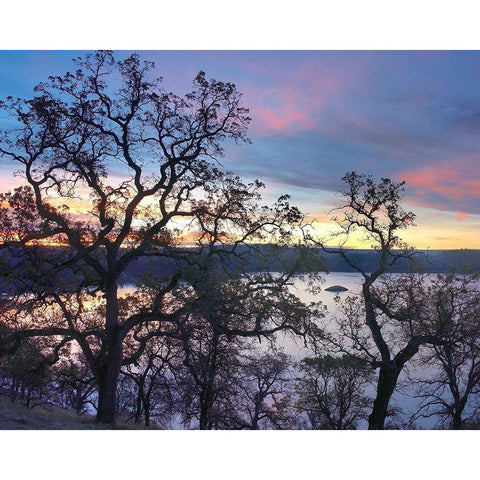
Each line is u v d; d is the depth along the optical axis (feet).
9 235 63.77
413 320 79.97
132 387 109.81
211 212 72.02
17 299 62.23
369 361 76.28
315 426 93.35
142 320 68.49
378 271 75.72
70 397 118.32
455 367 76.54
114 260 67.56
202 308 67.05
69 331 66.28
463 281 76.74
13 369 77.41
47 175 65.16
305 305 71.26
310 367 84.99
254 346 94.12
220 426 92.94
